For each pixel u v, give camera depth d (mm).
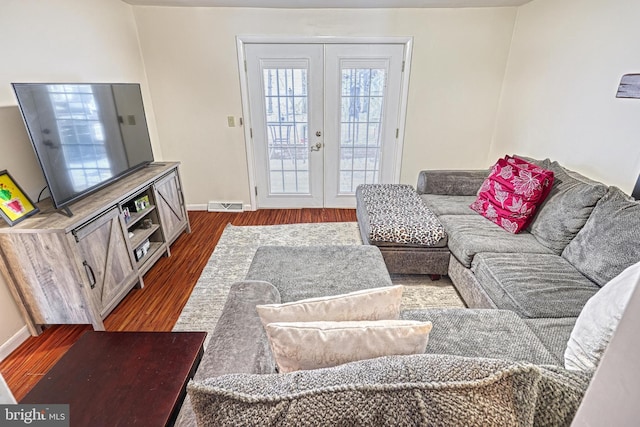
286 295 1603
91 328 2088
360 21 3281
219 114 3621
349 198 4055
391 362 720
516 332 1369
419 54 3414
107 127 2396
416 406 611
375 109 3650
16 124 1997
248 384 679
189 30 3291
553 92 2729
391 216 2516
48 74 2236
